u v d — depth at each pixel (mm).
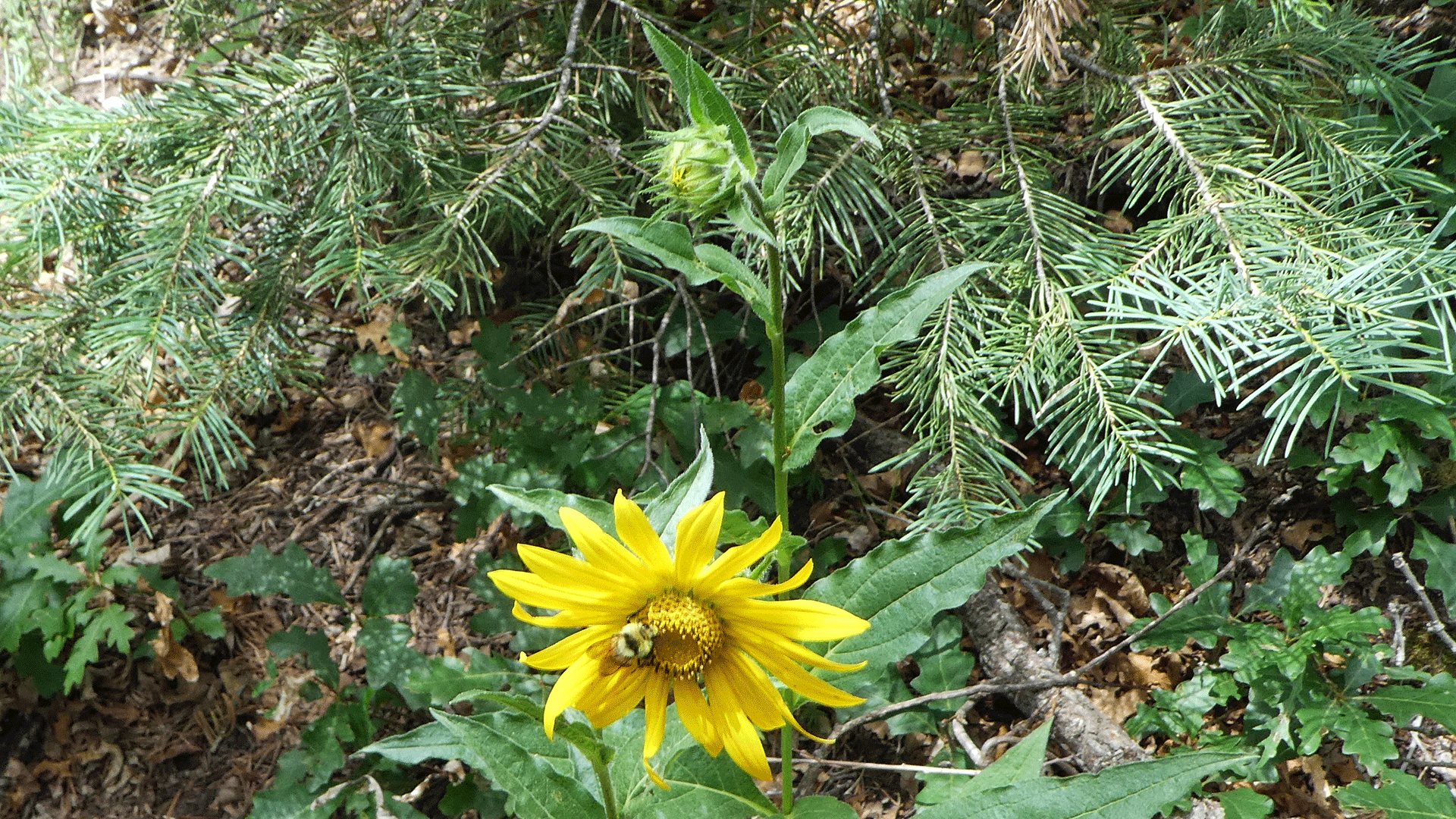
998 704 676
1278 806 610
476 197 564
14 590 685
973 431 559
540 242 739
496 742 420
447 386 732
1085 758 622
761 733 674
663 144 606
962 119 601
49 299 563
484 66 665
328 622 749
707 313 770
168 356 651
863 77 635
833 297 769
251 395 702
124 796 689
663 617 349
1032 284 552
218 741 710
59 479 557
